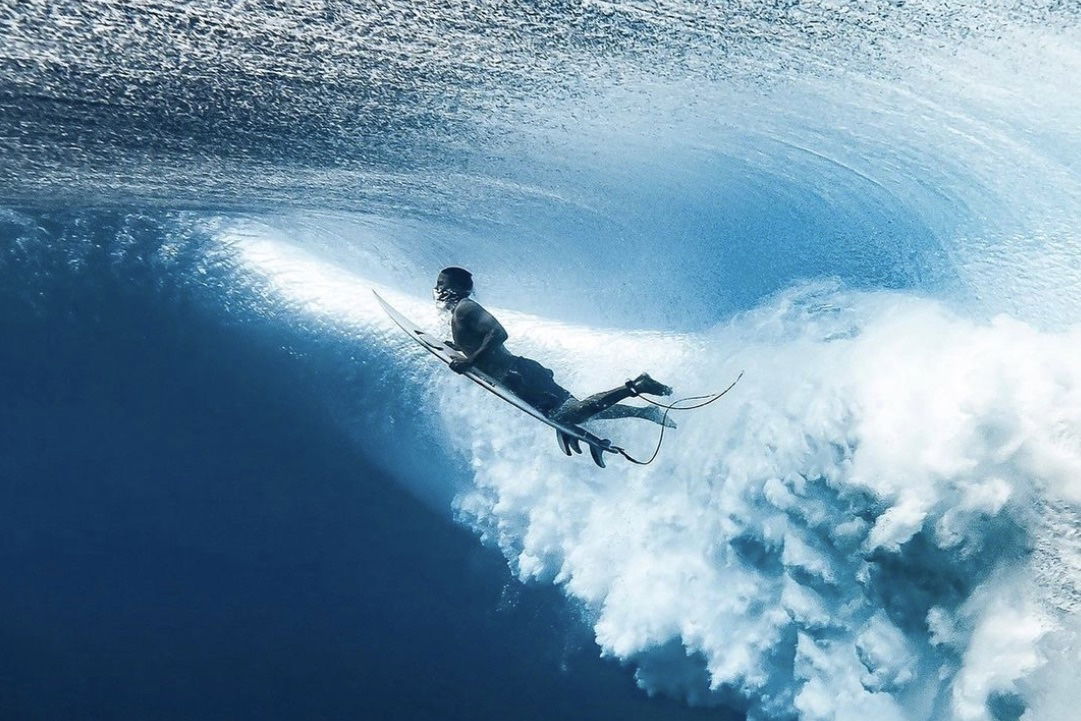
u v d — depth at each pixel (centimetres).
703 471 638
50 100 979
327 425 755
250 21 1044
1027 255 742
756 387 645
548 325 788
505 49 1042
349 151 960
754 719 570
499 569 665
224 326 823
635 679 595
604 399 550
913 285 741
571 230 866
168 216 896
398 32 1051
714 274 799
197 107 988
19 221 872
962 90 955
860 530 556
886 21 1066
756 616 589
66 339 795
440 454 737
